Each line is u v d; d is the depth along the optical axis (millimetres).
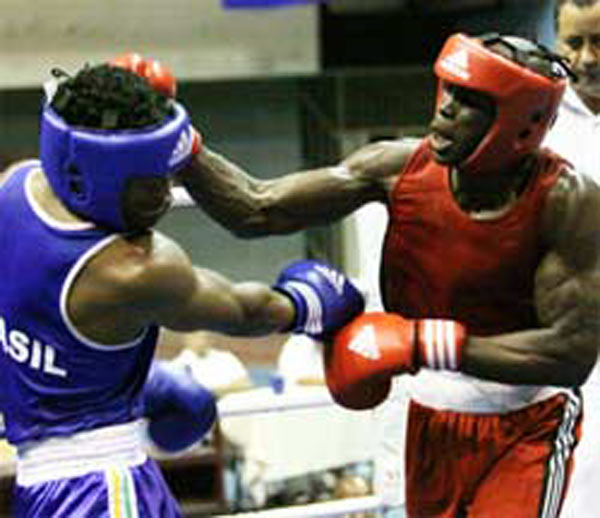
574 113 5652
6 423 4371
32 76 19250
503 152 4086
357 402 4375
